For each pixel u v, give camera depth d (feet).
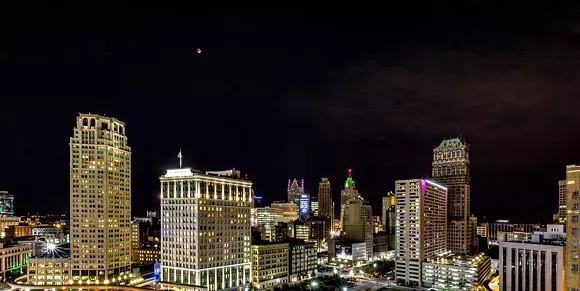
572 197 524.52
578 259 515.91
